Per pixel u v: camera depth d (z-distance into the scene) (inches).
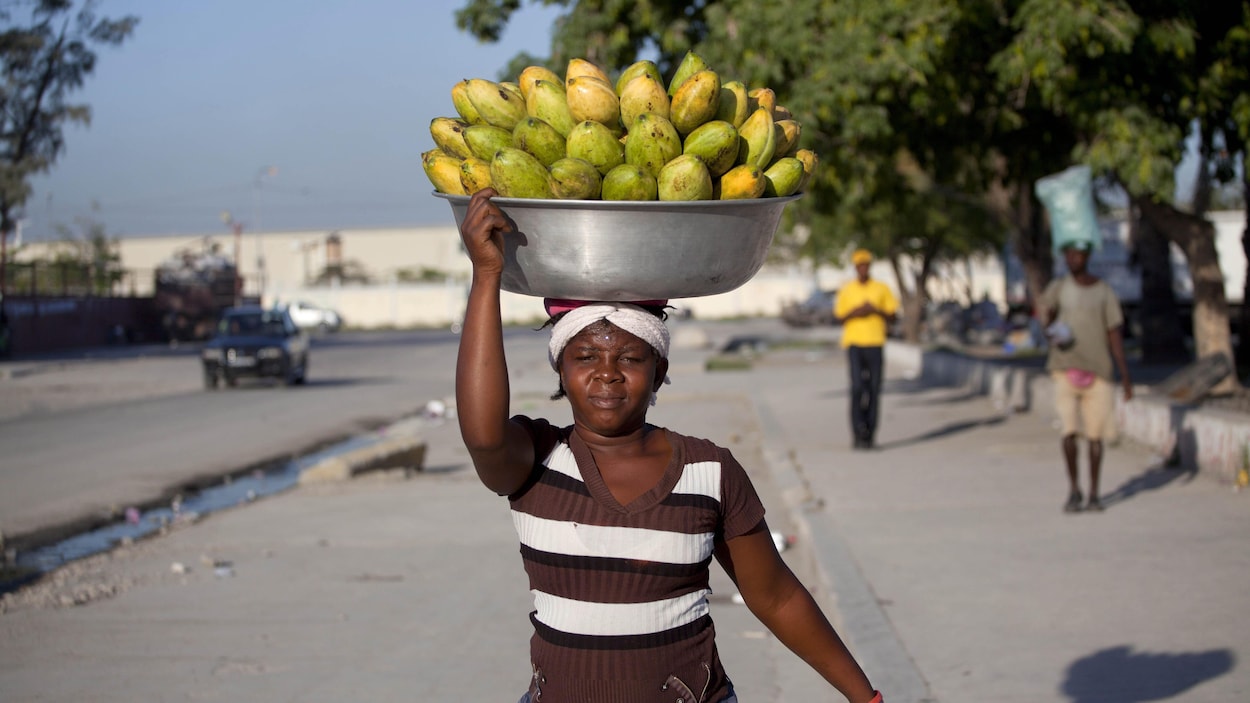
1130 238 865.5
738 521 104.3
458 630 251.1
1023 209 772.0
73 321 1903.3
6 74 1224.8
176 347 1925.4
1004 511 339.0
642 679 99.3
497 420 97.4
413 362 1371.8
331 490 446.0
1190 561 268.7
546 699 101.1
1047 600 243.6
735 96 109.2
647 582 99.3
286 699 208.5
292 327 1027.9
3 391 973.8
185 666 228.1
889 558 285.9
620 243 97.2
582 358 102.5
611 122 106.3
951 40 486.0
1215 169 483.2
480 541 344.2
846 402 710.5
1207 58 446.3
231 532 365.7
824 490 389.4
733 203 98.0
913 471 422.6
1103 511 330.6
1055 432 518.3
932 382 851.4
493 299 98.6
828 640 110.3
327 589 289.3
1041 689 193.2
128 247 3966.5
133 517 396.8
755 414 671.8
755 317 2755.9
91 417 751.1
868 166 550.0
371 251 4001.0
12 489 462.6
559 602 101.0
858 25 460.4
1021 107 521.0
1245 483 352.2
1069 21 401.7
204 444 612.1
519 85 113.1
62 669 227.0
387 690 212.5
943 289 2374.5
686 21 547.2
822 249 1424.7
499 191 100.7
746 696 209.0
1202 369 455.2
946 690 194.2
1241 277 1432.1
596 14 555.2
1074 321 326.6
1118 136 425.7
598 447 104.0
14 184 1245.7
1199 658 204.1
